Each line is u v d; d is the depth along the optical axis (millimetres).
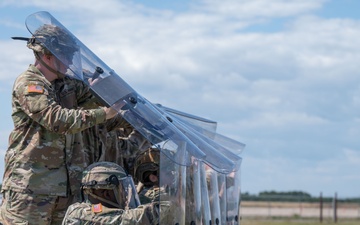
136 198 6043
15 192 6164
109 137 6711
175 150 5988
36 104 6035
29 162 6160
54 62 6152
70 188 6262
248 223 42656
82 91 6438
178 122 6660
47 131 6176
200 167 6227
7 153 6254
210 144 6828
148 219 5875
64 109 6059
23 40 6262
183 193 5992
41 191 6152
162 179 5977
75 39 6223
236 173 6914
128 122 6324
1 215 6242
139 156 6480
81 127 6012
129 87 6242
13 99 6219
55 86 6297
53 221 6258
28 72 6184
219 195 6672
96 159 6500
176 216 5965
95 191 5910
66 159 6246
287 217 49531
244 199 54562
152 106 6262
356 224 44406
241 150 7633
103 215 5836
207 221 6250
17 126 6211
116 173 5941
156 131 6074
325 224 44312
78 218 5855
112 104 6082
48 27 6148
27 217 6141
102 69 6219
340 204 58875
